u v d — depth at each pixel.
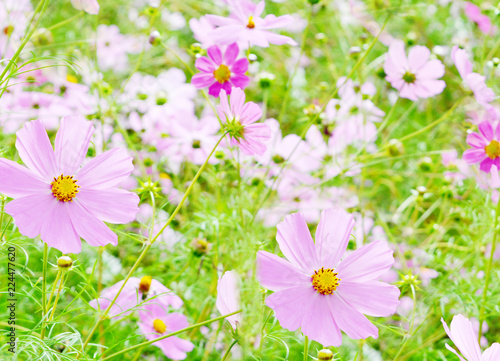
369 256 0.70
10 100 0.90
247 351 0.71
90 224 0.69
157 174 0.99
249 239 0.83
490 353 0.70
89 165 0.70
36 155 0.68
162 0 0.97
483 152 0.83
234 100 0.74
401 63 0.94
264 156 0.96
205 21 0.93
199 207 0.97
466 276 0.93
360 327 0.69
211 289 0.88
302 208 0.99
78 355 0.74
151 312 0.79
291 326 0.68
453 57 0.85
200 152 0.97
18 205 0.67
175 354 0.79
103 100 0.97
